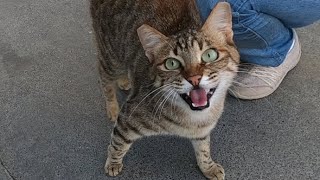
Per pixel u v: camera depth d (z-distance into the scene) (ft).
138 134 1.31
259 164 1.44
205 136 1.33
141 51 1.29
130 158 1.46
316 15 1.43
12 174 1.44
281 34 1.49
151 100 1.23
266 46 1.50
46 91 1.66
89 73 1.71
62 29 1.87
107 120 1.57
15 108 1.61
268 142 1.49
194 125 1.28
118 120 1.31
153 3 1.29
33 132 1.54
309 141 1.48
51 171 1.44
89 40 1.82
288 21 1.46
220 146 1.49
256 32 1.43
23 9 1.96
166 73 1.17
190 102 1.19
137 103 1.26
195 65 1.13
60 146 1.51
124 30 1.35
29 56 1.77
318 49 1.73
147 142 1.50
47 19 1.91
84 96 1.64
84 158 1.48
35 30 1.87
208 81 1.15
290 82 1.64
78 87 1.67
